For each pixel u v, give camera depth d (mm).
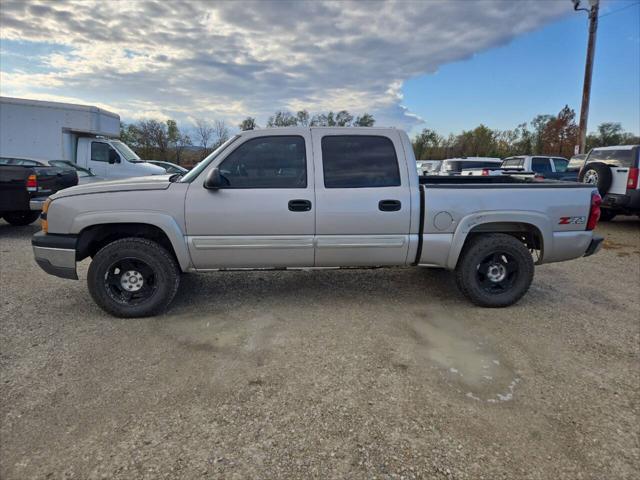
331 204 3832
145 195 3723
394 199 3885
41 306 4125
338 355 3184
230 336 3484
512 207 4000
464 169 17359
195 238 3779
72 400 2568
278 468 2053
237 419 2416
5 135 11078
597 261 6363
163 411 2477
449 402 2605
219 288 4703
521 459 2135
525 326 3781
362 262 4027
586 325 3828
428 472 2039
